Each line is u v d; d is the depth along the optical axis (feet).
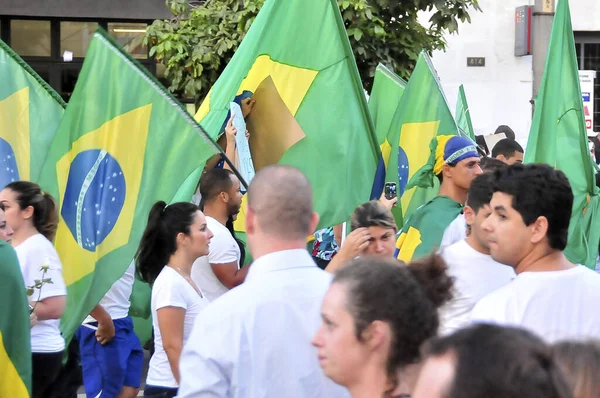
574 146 25.94
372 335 10.11
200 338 12.23
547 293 12.91
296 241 12.69
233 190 23.71
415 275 12.23
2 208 18.29
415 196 27.07
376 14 44.24
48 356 20.84
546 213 13.05
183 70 45.80
